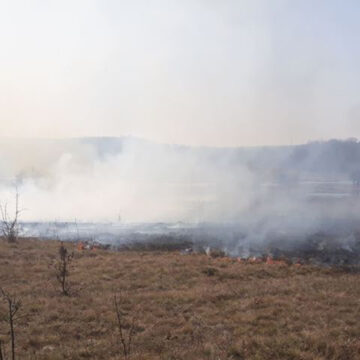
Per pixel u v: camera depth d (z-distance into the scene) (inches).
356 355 375.9
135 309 510.3
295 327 450.0
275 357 370.6
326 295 588.1
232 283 666.2
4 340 398.9
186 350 381.4
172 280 671.1
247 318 475.5
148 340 409.1
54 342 405.4
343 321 471.5
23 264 740.7
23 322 451.2
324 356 373.7
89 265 761.0
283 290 616.4
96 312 490.0
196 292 589.6
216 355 368.2
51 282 627.5
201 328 445.7
